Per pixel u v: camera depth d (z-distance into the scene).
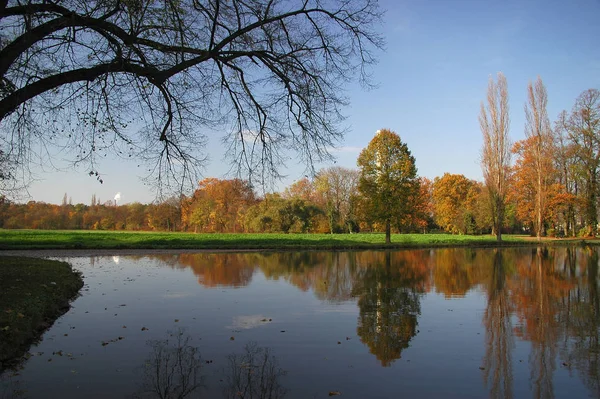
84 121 7.73
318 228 59.91
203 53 7.85
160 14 7.68
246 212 57.81
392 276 17.44
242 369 6.34
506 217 58.66
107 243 33.81
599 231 51.66
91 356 6.88
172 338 7.93
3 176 10.97
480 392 5.62
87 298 11.98
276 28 8.59
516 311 10.59
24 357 6.80
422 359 6.89
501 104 42.28
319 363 6.64
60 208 74.50
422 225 67.56
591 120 45.25
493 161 42.34
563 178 48.97
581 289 14.17
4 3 6.47
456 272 18.95
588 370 6.45
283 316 9.81
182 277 16.67
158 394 5.44
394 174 36.44
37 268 14.71
